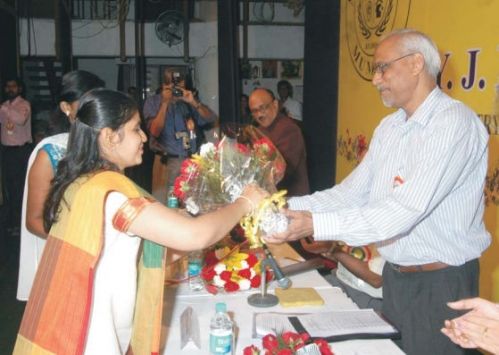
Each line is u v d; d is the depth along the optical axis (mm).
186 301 1942
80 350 1314
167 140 4664
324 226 1741
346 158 4672
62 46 7848
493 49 2713
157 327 1489
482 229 1932
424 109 1823
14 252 4875
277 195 1672
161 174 4688
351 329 1635
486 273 2807
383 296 2064
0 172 6461
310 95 5738
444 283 1869
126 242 1389
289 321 1700
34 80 8164
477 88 2838
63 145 1876
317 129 5543
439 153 1729
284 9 8234
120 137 1407
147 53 8219
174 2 8172
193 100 4781
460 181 1812
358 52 4375
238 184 1711
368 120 4223
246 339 1625
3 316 3459
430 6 3271
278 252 2520
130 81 8641
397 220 1730
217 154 1771
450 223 1851
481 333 1339
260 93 3549
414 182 1744
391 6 3789
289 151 3506
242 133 2260
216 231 1433
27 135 5836
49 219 1402
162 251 1486
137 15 8047
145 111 4957
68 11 7930
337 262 2596
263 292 1945
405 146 1902
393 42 1853
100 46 8227
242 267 2027
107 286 1376
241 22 8250
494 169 2719
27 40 7953
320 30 5398
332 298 1979
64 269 1326
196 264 2051
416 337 1928
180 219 1370
